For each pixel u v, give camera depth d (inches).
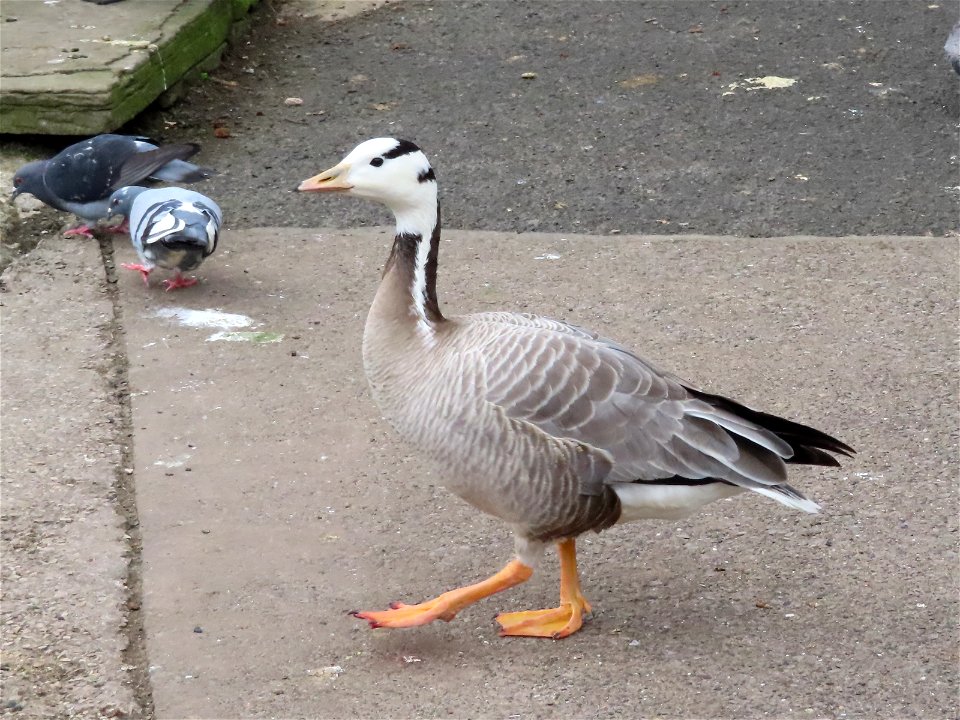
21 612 213.8
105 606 216.2
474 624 214.4
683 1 571.5
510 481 197.5
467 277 343.3
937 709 188.5
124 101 412.5
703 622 211.8
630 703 190.9
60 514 241.9
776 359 300.4
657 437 197.2
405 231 211.0
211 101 469.1
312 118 456.1
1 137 414.6
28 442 266.4
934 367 295.0
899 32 527.2
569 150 426.9
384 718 189.5
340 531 240.1
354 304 331.6
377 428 275.7
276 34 538.9
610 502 200.5
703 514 243.8
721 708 189.5
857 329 313.7
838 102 460.8
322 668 202.1
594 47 521.0
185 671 201.6
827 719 186.2
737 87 476.4
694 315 322.0
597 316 321.7
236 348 308.8
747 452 197.2
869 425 271.9
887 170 406.6
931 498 245.8
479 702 192.4
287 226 377.7
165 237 319.3
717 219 377.1
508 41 530.0
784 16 549.0
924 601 215.0
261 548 234.4
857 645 204.1
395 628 211.2
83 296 333.7
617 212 382.9
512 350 198.7
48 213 387.9
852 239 361.7
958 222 371.2
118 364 301.3
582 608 213.0
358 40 533.6
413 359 205.6
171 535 238.1
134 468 260.1
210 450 266.7
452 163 417.7
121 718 191.3
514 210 385.1
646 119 450.6
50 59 422.0
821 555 229.5
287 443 269.6
